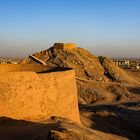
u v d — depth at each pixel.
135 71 84.94
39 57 61.34
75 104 23.81
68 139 12.32
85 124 32.25
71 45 66.94
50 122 18.02
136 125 36.69
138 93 58.72
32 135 14.63
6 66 25.31
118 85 60.78
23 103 17.67
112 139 17.67
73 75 23.59
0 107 16.50
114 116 37.72
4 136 14.77
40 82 18.98
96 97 54.25
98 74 62.84
